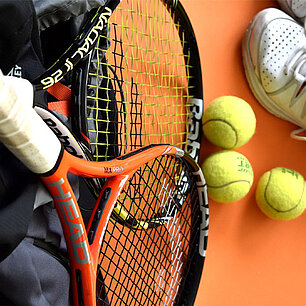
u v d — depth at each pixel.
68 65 0.69
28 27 0.61
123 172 0.75
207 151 1.18
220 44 1.21
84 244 0.66
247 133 1.08
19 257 0.62
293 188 1.14
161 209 0.92
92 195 0.84
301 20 1.21
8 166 0.60
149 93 1.10
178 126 1.14
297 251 1.29
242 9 1.24
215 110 1.08
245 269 1.23
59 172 0.61
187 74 1.10
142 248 1.06
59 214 0.65
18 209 0.58
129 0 1.07
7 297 0.63
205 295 1.18
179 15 1.04
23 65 0.70
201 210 1.00
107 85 0.84
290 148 1.27
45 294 0.67
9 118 0.50
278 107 1.21
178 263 0.98
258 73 1.18
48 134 0.58
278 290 1.26
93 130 0.85
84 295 0.67
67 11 0.71
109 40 0.86
